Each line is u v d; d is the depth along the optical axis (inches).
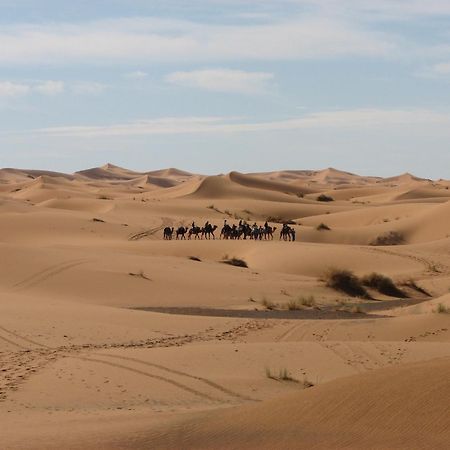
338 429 574.2
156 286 2389.3
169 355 1255.5
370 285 2677.2
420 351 1323.8
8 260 2571.4
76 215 5073.8
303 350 1318.9
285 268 3193.9
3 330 1471.5
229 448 563.8
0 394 973.8
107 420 746.8
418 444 522.0
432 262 3339.1
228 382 1073.5
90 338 1457.9
